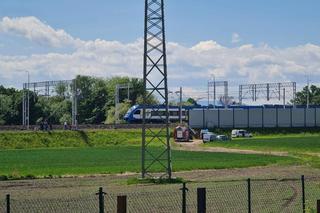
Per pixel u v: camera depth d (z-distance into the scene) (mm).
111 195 61562
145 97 84812
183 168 107562
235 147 176750
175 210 50062
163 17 83312
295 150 158000
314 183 74375
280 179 81938
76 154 149375
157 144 193125
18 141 184875
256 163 119438
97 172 100750
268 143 184000
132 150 167000
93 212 48812
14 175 93875
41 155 145750
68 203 55438
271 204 52250
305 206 45562
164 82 84250
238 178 87875
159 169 105562
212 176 93312
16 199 61562
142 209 50688
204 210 32156
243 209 49219
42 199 60312
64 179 90438
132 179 85062
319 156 139000
